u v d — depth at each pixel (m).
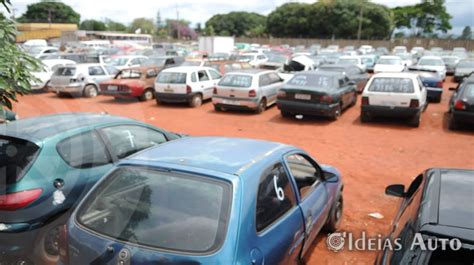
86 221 2.81
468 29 67.62
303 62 18.94
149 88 16.23
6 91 3.45
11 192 3.54
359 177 7.16
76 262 2.68
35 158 3.75
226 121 12.33
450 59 26.38
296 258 3.27
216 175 2.74
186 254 2.38
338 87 12.12
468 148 9.07
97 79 16.42
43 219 3.68
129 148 4.66
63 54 23.44
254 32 91.81
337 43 63.16
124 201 2.83
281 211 3.07
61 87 15.39
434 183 3.17
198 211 2.60
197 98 14.86
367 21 71.56
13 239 3.56
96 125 4.42
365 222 5.20
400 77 11.09
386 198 6.12
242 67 20.09
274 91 14.37
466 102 10.23
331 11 74.25
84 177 4.05
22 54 3.55
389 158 8.36
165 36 88.44
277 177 3.19
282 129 11.16
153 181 2.86
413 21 80.06
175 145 3.48
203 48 42.66
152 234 2.56
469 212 2.63
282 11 80.75
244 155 3.18
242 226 2.51
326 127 11.29
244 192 2.66
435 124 11.51
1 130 4.05
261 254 2.59
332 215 4.56
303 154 3.93
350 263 4.16
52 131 4.08
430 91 14.87
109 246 2.56
